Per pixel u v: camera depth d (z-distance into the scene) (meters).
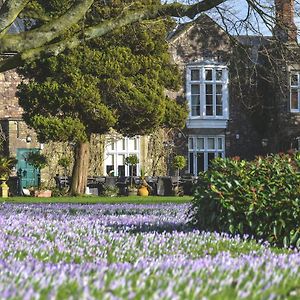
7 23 11.45
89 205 19.55
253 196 9.41
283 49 13.96
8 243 8.38
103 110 25.25
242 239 9.20
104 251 7.74
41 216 13.82
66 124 25.14
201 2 12.91
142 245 8.41
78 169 27.84
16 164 32.09
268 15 13.55
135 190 30.33
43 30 11.80
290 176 9.46
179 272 5.54
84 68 25.42
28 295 3.98
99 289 4.49
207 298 4.21
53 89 25.23
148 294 4.38
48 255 7.36
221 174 9.93
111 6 23.73
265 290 4.69
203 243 8.59
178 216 14.28
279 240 9.20
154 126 27.42
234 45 15.11
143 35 25.97
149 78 26.64
